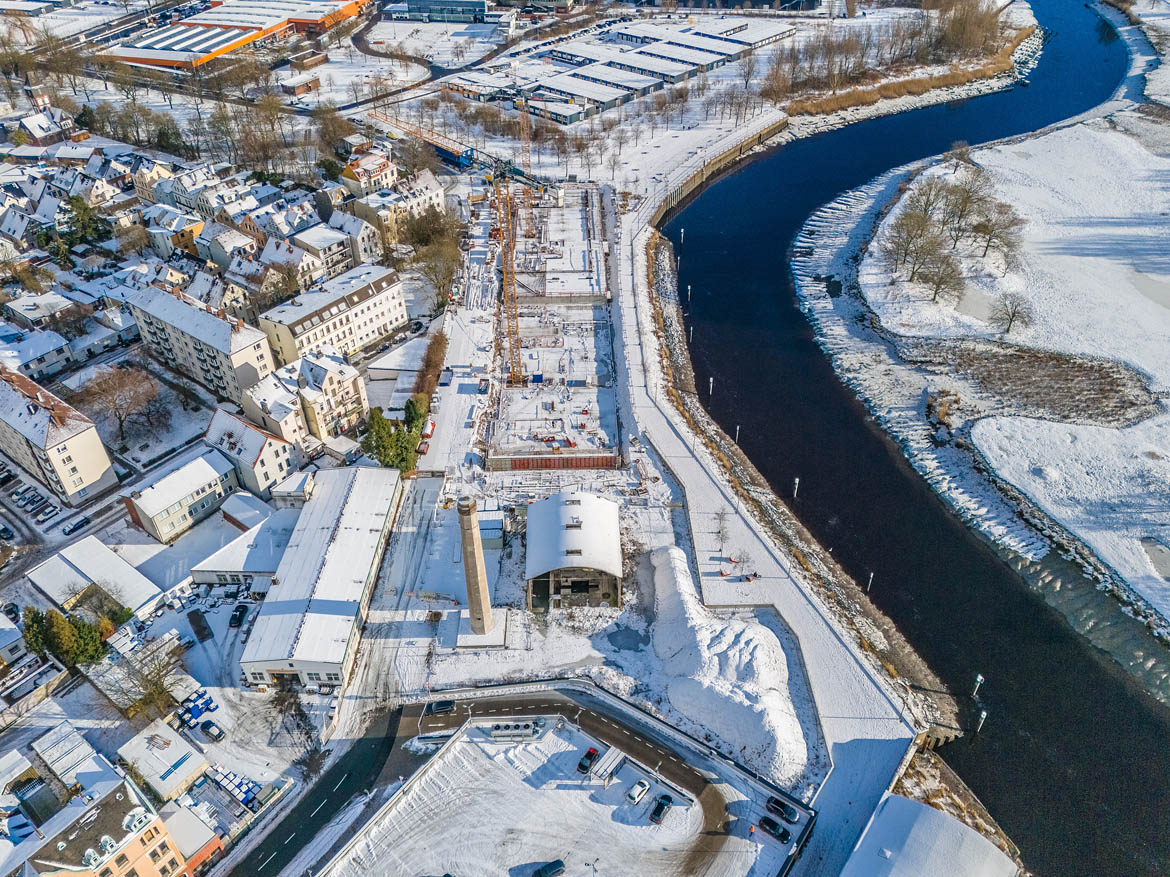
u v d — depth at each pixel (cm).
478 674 14725
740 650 14612
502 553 17138
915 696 14425
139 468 19100
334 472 18375
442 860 12000
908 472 19262
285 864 12019
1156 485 18438
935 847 11275
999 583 16588
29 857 10456
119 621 15275
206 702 14150
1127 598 16225
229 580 16325
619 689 14462
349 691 14450
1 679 14550
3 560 16762
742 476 19050
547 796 12838
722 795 12825
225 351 19800
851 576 16738
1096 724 14088
